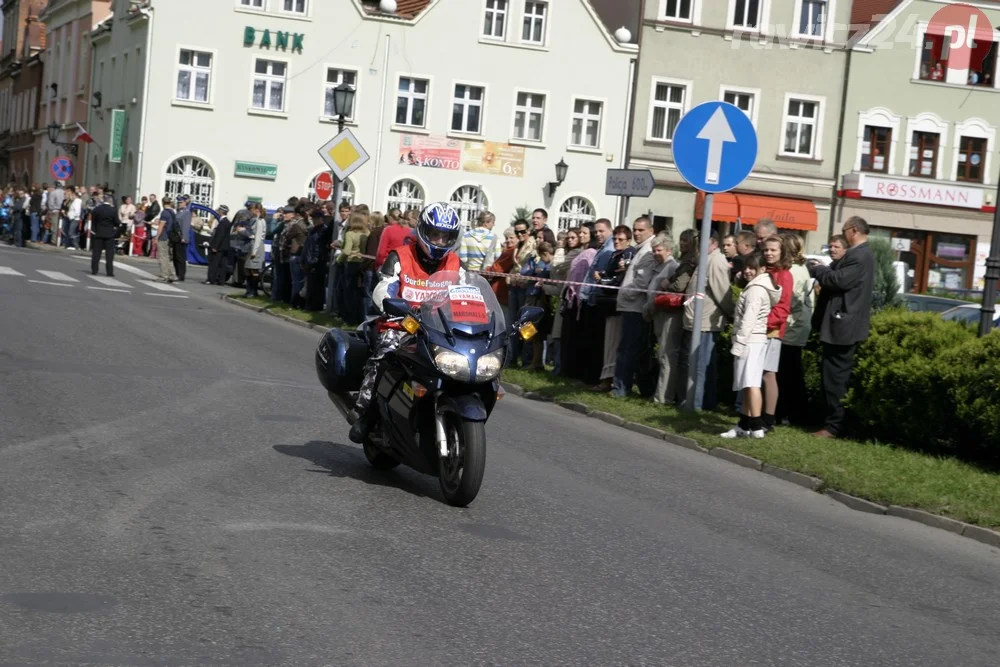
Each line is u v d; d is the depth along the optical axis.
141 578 7.38
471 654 6.47
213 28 56.28
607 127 59.44
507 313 21.53
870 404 15.28
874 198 58.38
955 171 58.81
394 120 58.00
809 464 13.32
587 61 59.22
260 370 17.89
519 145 59.09
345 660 6.22
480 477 9.92
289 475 10.84
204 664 6.00
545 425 15.56
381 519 9.48
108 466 10.55
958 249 59.03
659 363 17.59
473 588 7.78
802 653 7.11
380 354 10.57
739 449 14.26
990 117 58.75
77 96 72.00
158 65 56.03
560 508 10.54
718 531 10.33
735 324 15.10
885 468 13.23
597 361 19.39
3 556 7.63
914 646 7.49
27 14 94.31
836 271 15.28
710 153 16.14
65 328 20.81
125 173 59.34
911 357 14.98
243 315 27.86
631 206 59.22
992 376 13.76
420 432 10.52
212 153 56.62
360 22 57.41
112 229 36.41
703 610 7.80
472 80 58.53
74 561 7.64
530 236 21.47
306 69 57.19
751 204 57.84
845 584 8.95
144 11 55.84
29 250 49.16
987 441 14.11
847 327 15.19
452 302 10.19
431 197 58.62
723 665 6.73
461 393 10.24
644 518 10.51
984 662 7.31
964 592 9.10
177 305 28.44
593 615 7.43
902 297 28.78
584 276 19.52
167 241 38.06
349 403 11.45
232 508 9.39
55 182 74.38
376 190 58.06
